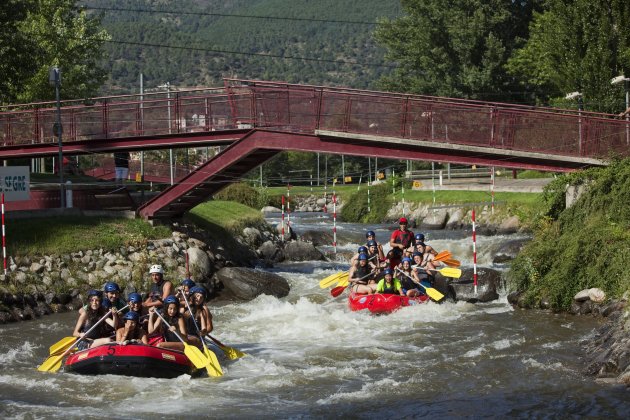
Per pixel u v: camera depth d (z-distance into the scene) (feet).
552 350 48.91
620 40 131.13
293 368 48.03
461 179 187.21
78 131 91.25
